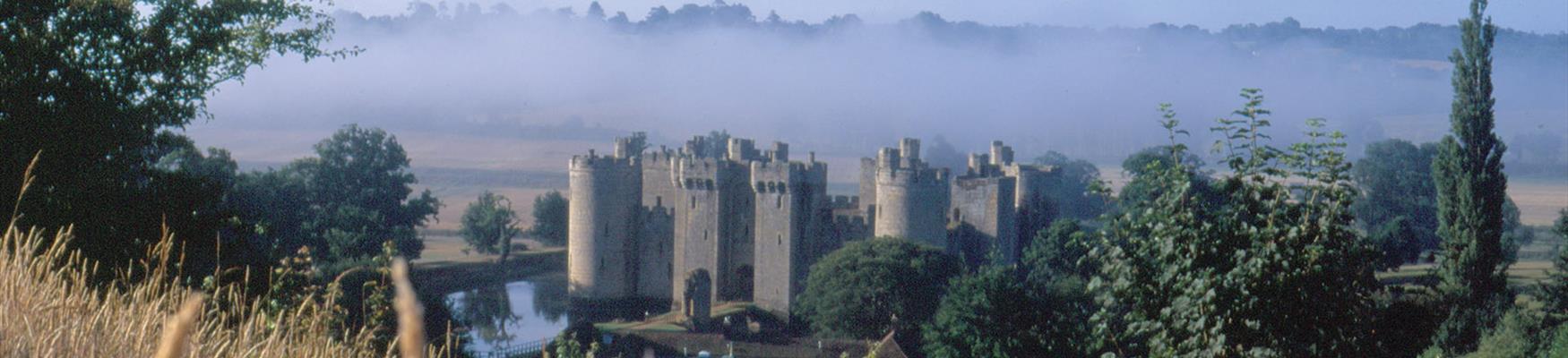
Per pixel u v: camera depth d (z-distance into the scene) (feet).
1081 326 404.77
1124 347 160.25
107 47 172.96
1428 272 139.44
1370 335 125.70
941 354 413.80
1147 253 129.18
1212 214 128.16
